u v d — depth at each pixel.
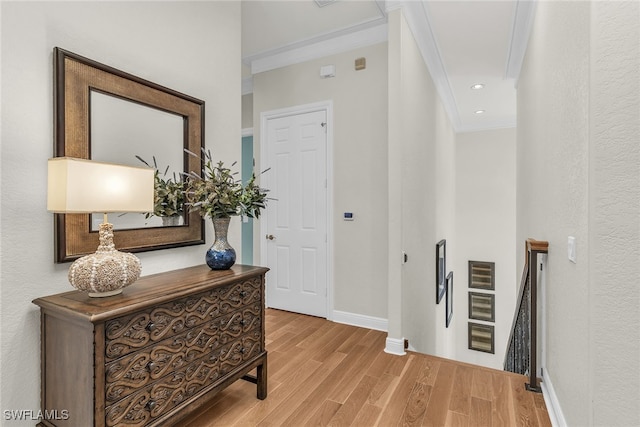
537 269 2.41
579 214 1.52
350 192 3.46
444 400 2.04
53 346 1.38
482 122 6.52
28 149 1.42
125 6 1.80
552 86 2.10
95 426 1.22
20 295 1.40
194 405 1.59
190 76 2.19
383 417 1.88
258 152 4.04
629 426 1.09
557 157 1.95
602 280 1.20
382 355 2.69
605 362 1.19
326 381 2.27
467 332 6.70
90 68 1.61
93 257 1.38
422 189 3.62
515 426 1.80
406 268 2.96
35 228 1.44
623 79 1.12
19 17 1.39
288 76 3.83
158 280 1.72
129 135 1.80
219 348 1.76
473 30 3.23
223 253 1.98
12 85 1.37
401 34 2.74
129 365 1.33
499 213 6.50
